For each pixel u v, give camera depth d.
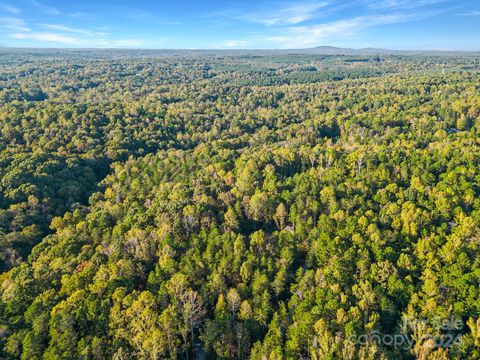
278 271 79.25
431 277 71.69
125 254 83.38
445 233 84.31
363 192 103.81
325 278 75.12
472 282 69.50
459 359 59.09
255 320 69.44
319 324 62.38
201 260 80.81
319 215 99.00
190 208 95.19
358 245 83.00
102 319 67.06
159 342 62.06
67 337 63.12
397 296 70.31
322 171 120.69
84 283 76.00
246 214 101.94
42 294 73.81
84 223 104.00
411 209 89.75
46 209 122.44
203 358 68.56
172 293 71.56
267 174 120.69
